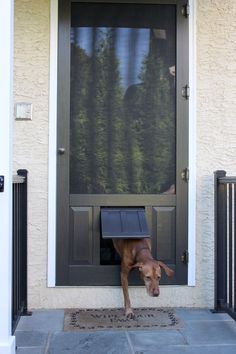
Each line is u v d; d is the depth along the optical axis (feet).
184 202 13.03
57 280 12.78
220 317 12.17
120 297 12.90
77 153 12.89
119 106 12.99
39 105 12.77
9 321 9.23
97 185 12.93
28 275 12.72
